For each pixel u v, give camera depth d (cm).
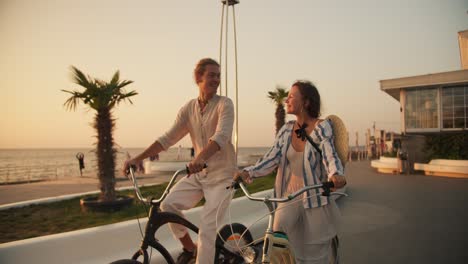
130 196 798
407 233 589
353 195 1010
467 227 627
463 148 1526
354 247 512
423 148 1677
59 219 623
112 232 421
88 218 632
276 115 1530
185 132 352
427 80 1641
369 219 701
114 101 752
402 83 1717
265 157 295
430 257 463
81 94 717
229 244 333
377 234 585
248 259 270
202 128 333
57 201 790
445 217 711
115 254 419
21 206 730
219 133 304
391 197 969
